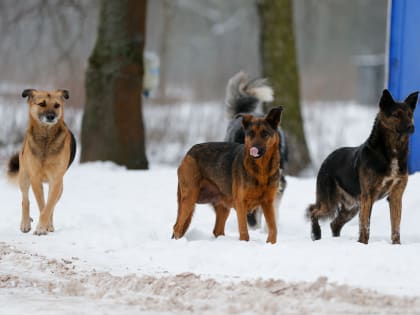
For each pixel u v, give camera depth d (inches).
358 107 1824.6
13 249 431.2
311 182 706.2
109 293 335.3
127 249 434.6
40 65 1354.6
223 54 2507.4
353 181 468.8
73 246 452.1
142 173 750.5
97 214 566.6
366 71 2055.9
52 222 514.0
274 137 438.9
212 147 472.7
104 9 847.1
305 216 529.3
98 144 839.1
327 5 2447.1
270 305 299.9
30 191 660.7
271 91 647.1
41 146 499.2
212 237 490.3
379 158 448.5
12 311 307.0
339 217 501.0
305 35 2605.8
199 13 2534.5
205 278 358.9
